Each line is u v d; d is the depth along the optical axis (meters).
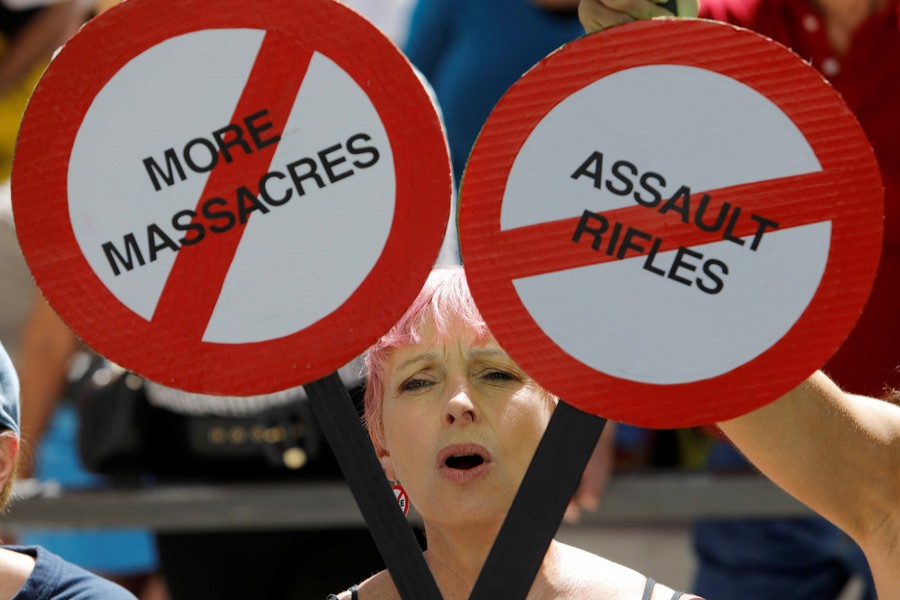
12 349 14.23
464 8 12.56
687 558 16.44
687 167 5.73
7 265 14.04
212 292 5.86
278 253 5.85
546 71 5.75
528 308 5.75
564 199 5.75
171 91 5.85
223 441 12.08
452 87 12.56
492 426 6.71
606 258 5.75
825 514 6.68
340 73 5.82
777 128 5.70
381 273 5.82
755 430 6.53
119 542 14.12
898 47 10.69
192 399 12.04
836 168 5.68
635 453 15.14
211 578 12.48
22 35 14.31
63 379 13.35
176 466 12.38
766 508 11.95
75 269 5.86
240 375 5.86
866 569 12.27
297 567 12.50
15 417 7.98
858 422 6.57
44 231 5.84
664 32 5.71
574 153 5.75
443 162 5.79
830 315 5.70
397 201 5.81
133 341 5.87
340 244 5.84
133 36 5.84
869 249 5.68
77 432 12.47
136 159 5.86
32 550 7.94
